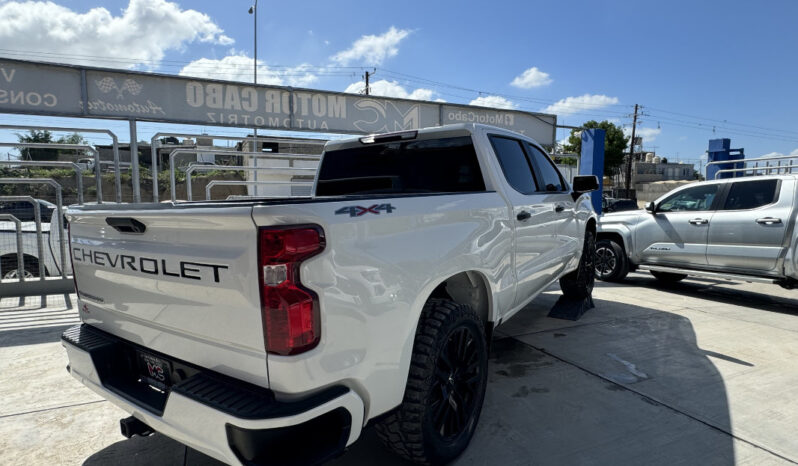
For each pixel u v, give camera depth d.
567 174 11.20
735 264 6.18
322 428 1.77
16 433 2.95
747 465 2.56
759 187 6.07
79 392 3.54
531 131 10.43
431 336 2.29
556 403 3.27
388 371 2.04
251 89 7.91
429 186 3.57
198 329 1.94
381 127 8.93
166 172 21.72
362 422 1.93
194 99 7.54
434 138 3.58
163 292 2.05
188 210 1.84
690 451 2.70
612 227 7.59
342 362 1.83
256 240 1.69
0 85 6.41
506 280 3.18
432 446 2.35
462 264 2.56
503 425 2.97
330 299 1.77
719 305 6.11
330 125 8.52
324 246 1.76
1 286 6.53
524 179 3.88
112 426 3.04
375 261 1.97
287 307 1.68
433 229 2.38
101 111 6.97
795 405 3.25
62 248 6.77
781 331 4.94
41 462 2.63
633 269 7.65
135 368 2.37
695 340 4.62
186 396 1.81
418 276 2.20
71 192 17.19
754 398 3.36
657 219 7.01
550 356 4.18
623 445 2.75
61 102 6.74
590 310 5.79
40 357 4.25
